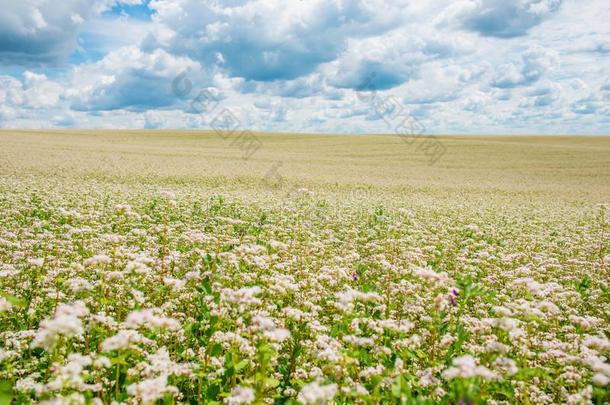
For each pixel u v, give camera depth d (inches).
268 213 819.4
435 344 278.1
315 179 1857.8
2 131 4505.4
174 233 574.6
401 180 2031.3
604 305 374.6
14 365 238.4
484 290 352.5
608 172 2571.4
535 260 539.5
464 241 654.5
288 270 409.7
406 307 323.6
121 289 310.5
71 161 2009.1
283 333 204.2
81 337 245.6
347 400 216.1
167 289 336.5
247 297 239.5
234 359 217.8
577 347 268.8
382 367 220.2
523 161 3068.4
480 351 249.4
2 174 1401.3
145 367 205.9
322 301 352.5
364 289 315.6
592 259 588.7
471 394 175.9
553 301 343.6
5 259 406.9
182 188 1326.3
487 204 1344.7
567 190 1877.5
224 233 562.3
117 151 2785.4
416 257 480.4
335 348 232.1
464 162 2994.6
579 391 224.7
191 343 274.4
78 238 508.7
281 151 3476.9
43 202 778.2
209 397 209.5
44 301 299.7
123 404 191.0
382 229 761.6
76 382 182.2
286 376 252.4
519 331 242.2
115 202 866.1
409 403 181.9
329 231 688.4
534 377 244.7
